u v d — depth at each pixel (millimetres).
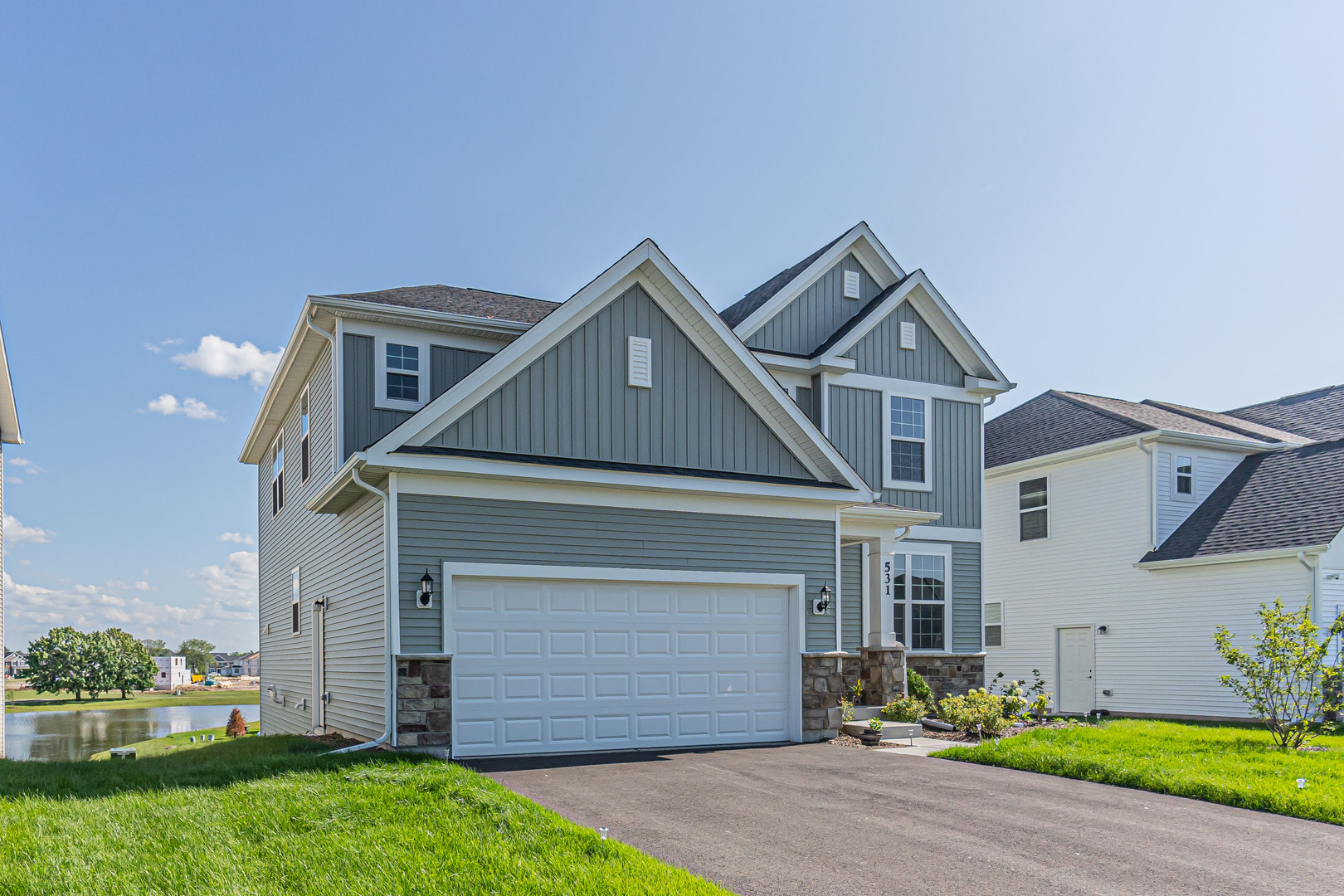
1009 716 15047
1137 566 21234
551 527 12211
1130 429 22125
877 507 15789
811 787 9438
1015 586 24719
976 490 19516
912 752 12336
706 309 13438
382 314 14297
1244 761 10734
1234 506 20906
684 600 13086
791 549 13867
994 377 19844
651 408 13234
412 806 7582
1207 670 19797
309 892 5676
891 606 16969
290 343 15742
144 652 92875
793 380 18266
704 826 7617
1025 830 7699
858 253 19422
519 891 5695
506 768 10438
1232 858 6953
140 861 6273
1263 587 18891
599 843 6684
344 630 13836
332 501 13086
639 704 12570
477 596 11734
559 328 12617
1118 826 7898
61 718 46750
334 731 14367
